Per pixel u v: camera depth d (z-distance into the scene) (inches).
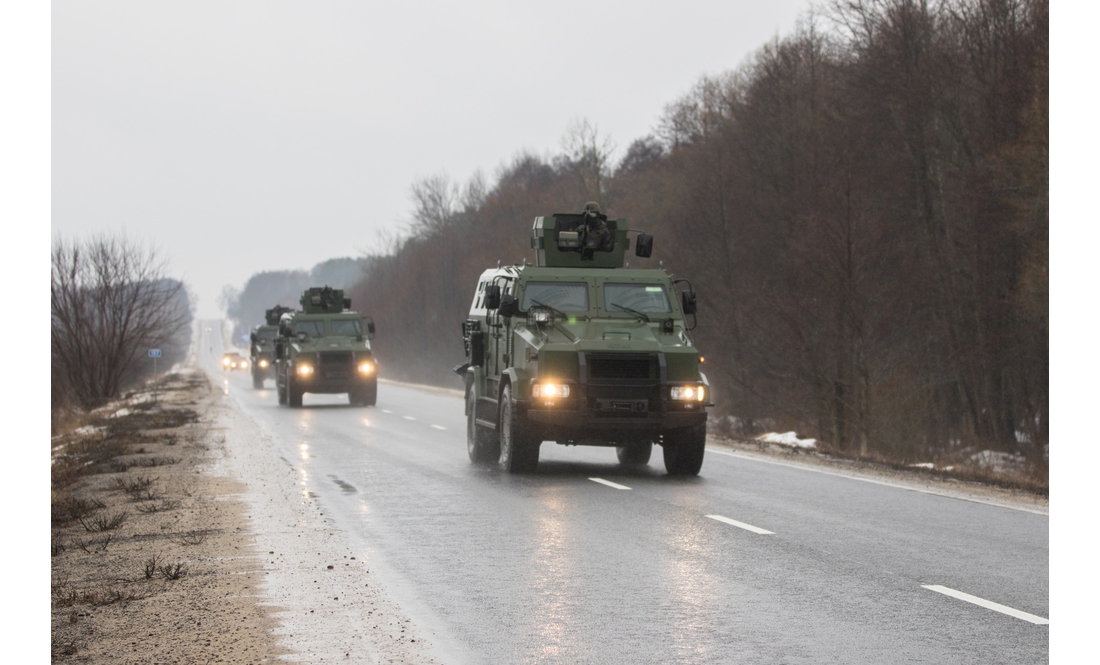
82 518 542.0
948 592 341.7
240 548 433.1
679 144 2475.4
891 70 1560.0
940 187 1519.4
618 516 509.0
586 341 668.7
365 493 601.3
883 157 1542.8
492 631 295.7
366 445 935.0
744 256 1738.4
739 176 1769.2
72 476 727.1
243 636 293.4
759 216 1718.8
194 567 395.2
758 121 1817.2
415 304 4264.3
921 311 1376.7
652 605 325.1
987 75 1483.8
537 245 784.9
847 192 1237.1
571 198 2566.4
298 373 1581.0
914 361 1268.5
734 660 265.7
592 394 660.7
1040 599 331.9
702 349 1697.8
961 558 399.9
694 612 315.9
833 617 308.8
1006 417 1364.4
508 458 692.7
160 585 365.7
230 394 2151.8
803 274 1274.6
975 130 1477.6
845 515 512.1
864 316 1216.8
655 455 836.6
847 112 1637.6
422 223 4212.6
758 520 496.1
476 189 4207.7
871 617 308.8
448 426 1186.6
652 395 665.0
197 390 2401.6
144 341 2210.9
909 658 267.0
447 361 4025.6
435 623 305.3
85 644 289.0
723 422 1491.1
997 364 1347.2
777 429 1412.4
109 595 348.2
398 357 4453.7
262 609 325.1
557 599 334.3
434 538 450.3
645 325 711.7
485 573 375.9
